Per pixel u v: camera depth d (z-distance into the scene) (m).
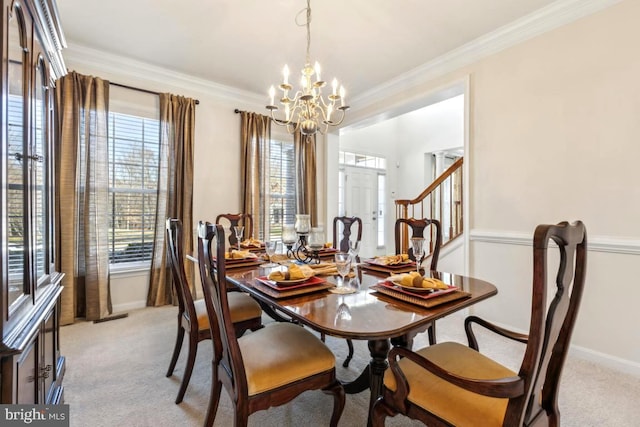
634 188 2.10
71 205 2.88
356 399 1.81
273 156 4.44
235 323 1.96
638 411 1.68
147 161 3.46
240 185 4.07
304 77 2.39
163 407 1.71
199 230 1.44
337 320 1.15
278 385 1.26
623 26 2.14
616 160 2.17
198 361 2.23
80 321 2.95
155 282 3.40
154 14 2.50
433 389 1.12
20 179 1.13
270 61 3.28
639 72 2.08
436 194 6.05
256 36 2.81
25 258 1.16
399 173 6.76
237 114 4.08
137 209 3.41
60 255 2.83
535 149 2.57
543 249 0.82
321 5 2.39
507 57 2.74
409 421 1.60
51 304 1.34
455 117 5.82
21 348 0.95
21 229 1.13
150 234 3.49
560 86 2.43
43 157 1.47
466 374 1.18
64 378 1.98
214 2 2.36
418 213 6.29
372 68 3.42
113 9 2.44
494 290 1.55
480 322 1.44
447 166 6.55
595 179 2.26
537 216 2.56
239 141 4.09
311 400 1.80
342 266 1.54
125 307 3.31
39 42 1.36
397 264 2.04
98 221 3.04
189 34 2.79
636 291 2.10
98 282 3.03
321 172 4.87
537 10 2.45
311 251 2.29
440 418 1.06
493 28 2.69
